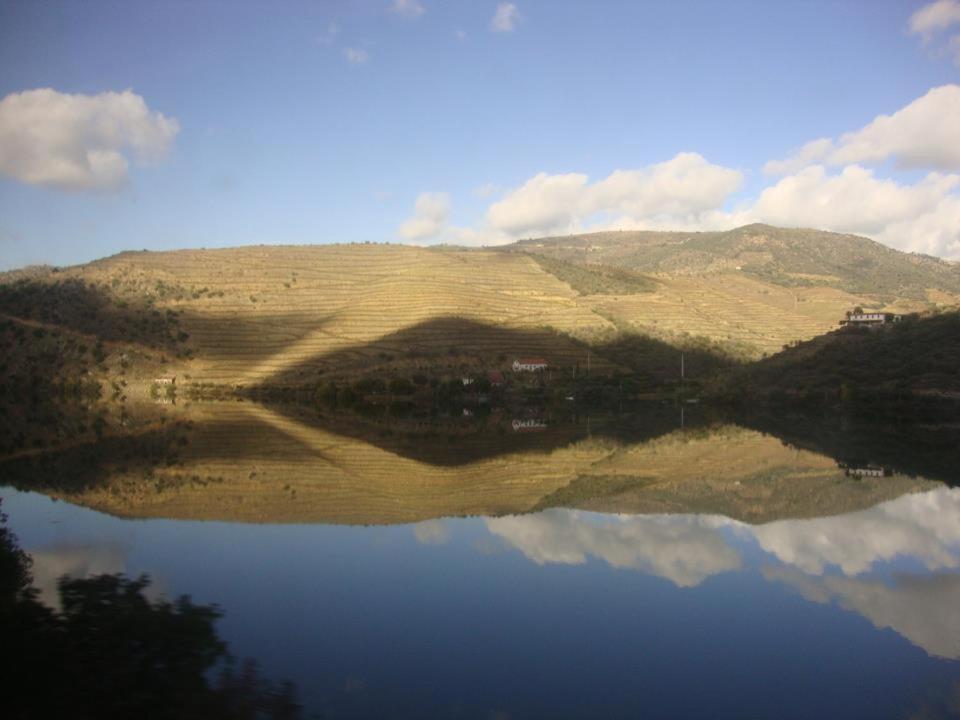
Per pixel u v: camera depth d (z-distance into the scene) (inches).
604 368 5477.4
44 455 1984.5
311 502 1381.6
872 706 615.5
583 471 1804.9
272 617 786.2
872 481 1670.8
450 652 704.4
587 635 752.3
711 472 1800.0
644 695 625.6
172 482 1572.3
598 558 1023.6
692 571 970.7
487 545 1083.3
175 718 568.4
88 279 6117.1
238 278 6712.6
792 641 745.0
